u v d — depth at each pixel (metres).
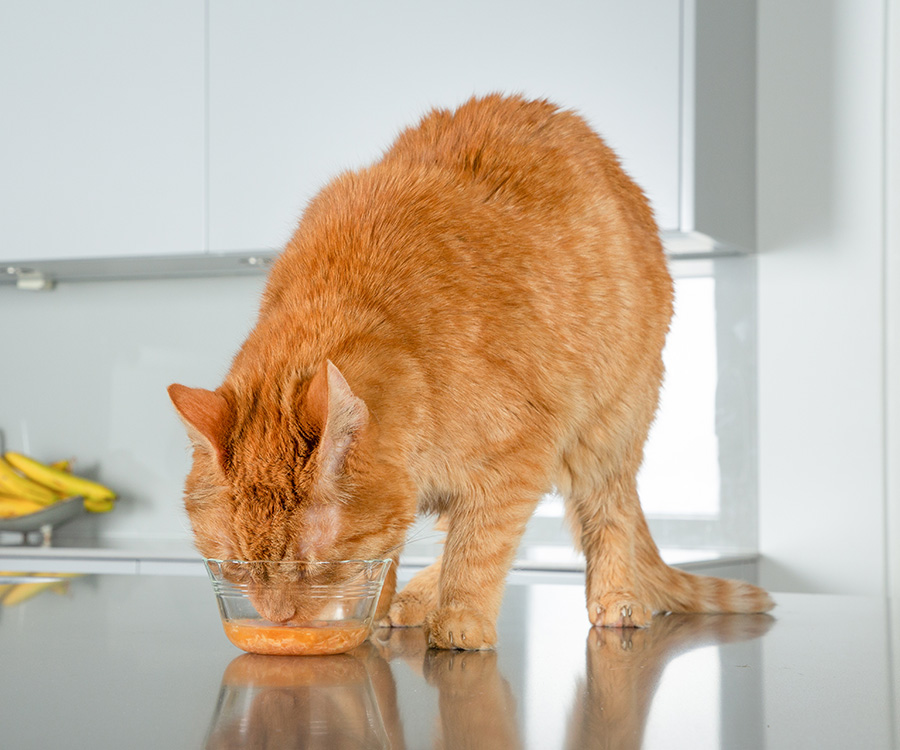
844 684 0.80
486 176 1.27
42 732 0.64
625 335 1.29
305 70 2.79
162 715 0.68
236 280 3.29
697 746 0.60
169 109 2.90
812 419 2.85
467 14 2.65
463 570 1.16
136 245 2.92
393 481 1.04
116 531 3.37
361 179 1.27
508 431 1.14
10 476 3.17
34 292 3.47
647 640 1.07
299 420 0.98
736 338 2.91
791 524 2.86
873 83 2.82
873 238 2.82
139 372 3.38
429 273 1.15
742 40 2.81
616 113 2.52
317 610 0.93
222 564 0.94
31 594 1.43
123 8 2.94
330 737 0.62
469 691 0.77
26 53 3.02
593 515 1.30
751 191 2.87
